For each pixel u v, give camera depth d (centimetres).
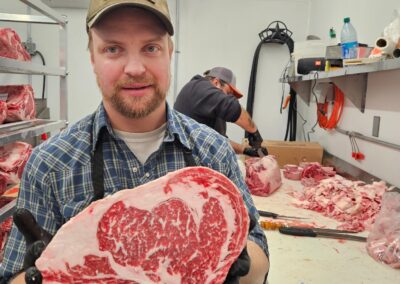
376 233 140
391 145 202
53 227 87
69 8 374
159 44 81
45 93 387
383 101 216
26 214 69
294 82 323
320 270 124
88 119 94
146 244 71
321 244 144
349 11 271
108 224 69
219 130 254
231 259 74
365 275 121
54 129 230
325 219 173
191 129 98
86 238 68
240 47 382
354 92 239
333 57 218
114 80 80
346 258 133
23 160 197
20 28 370
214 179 74
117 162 89
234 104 229
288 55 378
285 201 200
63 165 87
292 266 126
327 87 296
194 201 74
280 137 394
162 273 71
